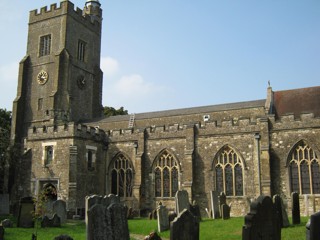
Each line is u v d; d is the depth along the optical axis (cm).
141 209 3641
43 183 3753
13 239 1980
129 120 4750
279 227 1494
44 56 5394
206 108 4522
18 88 5344
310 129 3136
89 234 1288
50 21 5481
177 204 2434
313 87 4125
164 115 4562
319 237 998
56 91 5056
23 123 5297
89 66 5722
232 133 3422
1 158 4228
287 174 3150
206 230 2172
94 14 6047
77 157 3659
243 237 1302
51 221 2533
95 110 5678
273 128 3275
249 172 3291
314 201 3025
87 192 3734
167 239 2050
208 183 3438
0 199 3350
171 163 3662
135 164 3762
